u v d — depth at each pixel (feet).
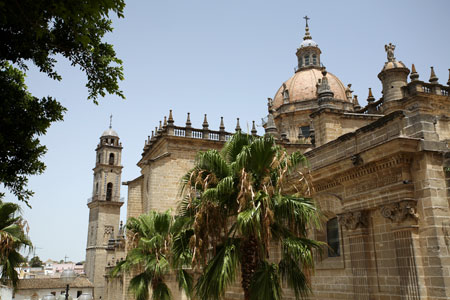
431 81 111.04
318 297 65.31
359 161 56.49
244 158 43.50
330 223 66.64
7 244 78.64
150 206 124.98
